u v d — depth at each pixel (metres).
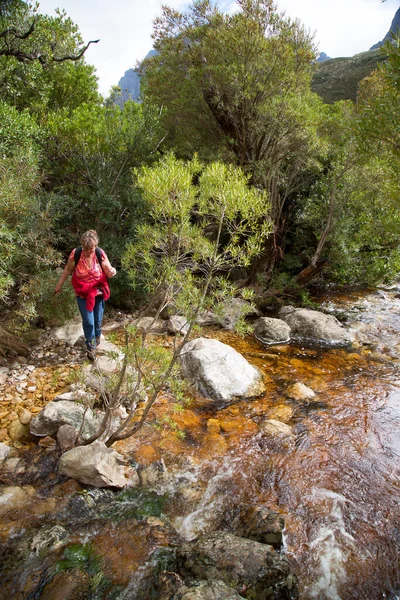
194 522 3.27
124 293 7.62
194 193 3.39
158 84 10.22
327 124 9.62
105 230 7.90
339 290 10.27
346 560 2.97
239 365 5.53
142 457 3.93
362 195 9.04
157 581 2.69
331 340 7.06
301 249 10.64
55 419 4.09
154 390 3.48
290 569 2.73
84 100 12.30
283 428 4.43
